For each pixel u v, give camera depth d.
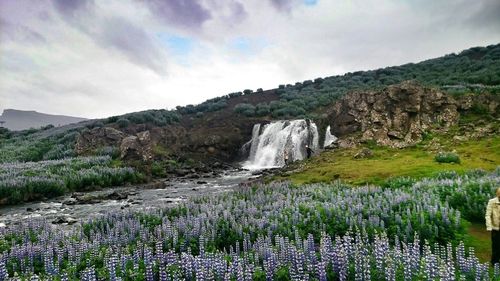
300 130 61.88
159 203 31.86
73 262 13.17
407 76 92.69
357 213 17.44
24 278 11.83
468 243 15.12
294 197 21.27
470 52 107.31
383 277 10.38
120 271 11.80
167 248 15.12
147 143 57.25
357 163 37.16
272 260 11.24
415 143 42.09
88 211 30.00
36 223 20.56
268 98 106.44
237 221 17.80
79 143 65.38
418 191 20.39
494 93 51.41
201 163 60.81
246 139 70.56
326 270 11.12
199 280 10.59
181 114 94.56
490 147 37.28
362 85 93.00
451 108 46.31
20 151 69.88
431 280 9.71
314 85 111.25
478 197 19.06
